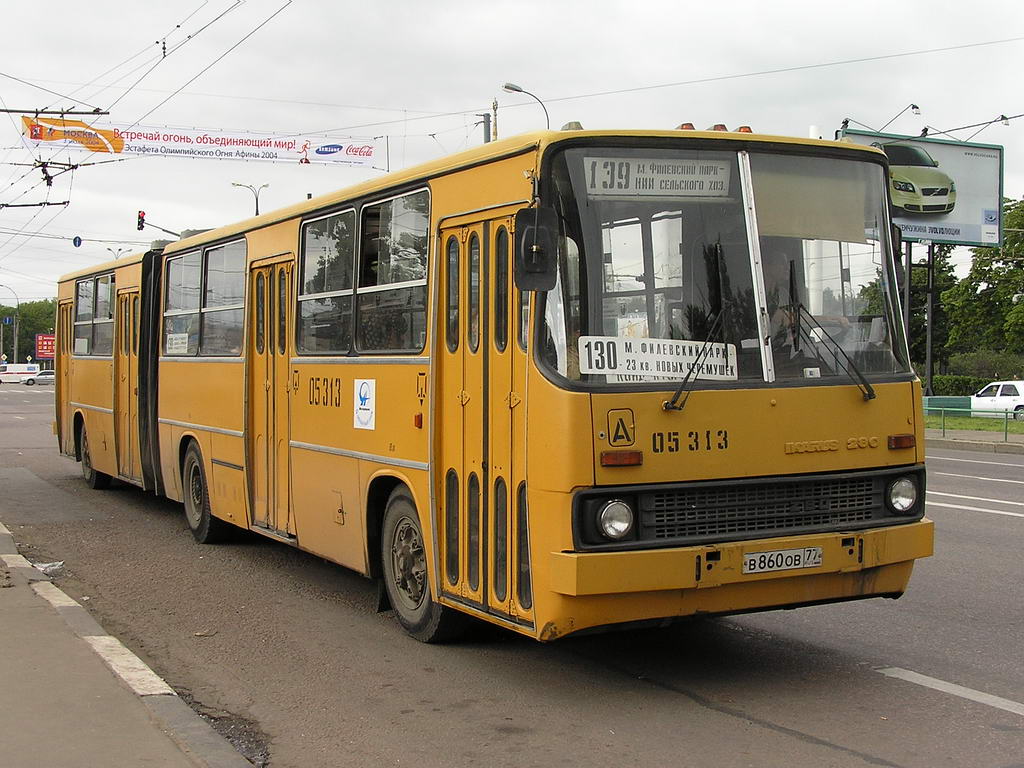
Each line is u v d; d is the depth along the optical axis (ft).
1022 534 39.37
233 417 36.04
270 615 28.43
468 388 22.65
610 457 19.38
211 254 38.75
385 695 21.47
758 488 20.44
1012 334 181.16
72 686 20.52
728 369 20.49
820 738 18.45
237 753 17.43
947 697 20.67
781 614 27.58
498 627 26.45
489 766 17.53
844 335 21.77
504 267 21.54
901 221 126.93
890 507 21.66
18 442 90.27
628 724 19.39
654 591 19.49
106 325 51.57
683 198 20.83
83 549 38.52
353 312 28.04
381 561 27.37
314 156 135.03
